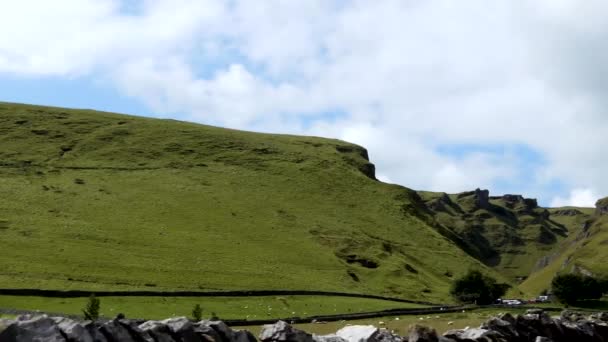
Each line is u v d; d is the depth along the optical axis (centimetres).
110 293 11444
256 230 18375
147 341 1780
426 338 2556
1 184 17850
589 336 3359
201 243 16338
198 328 1981
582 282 14875
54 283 11650
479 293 15662
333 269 16750
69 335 1623
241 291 12912
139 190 19562
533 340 3081
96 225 16038
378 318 9562
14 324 1555
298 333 2241
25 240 14088
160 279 13212
